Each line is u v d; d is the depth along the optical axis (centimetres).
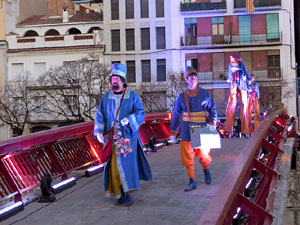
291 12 4134
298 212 1116
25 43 4334
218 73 4159
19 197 646
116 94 621
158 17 4225
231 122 1303
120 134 602
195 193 671
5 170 646
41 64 4288
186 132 686
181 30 4203
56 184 746
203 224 289
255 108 1333
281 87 3994
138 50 4228
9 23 4453
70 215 590
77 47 4194
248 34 4150
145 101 3997
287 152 913
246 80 1269
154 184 761
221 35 4184
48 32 4491
